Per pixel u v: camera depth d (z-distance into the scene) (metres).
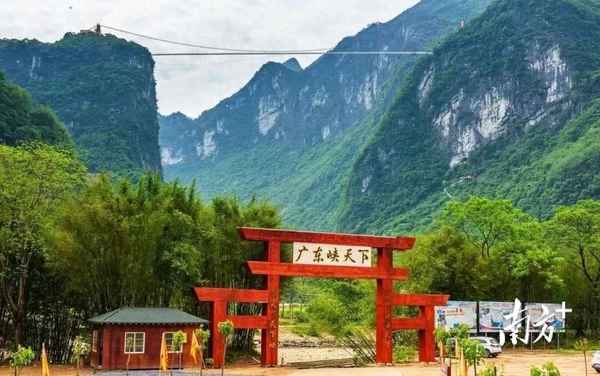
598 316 66.00
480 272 56.78
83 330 40.75
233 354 43.88
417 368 39.66
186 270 39.94
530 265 57.78
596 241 62.19
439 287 56.75
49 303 41.38
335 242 40.28
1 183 39.28
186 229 41.91
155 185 43.53
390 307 41.59
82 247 37.94
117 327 34.62
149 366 35.03
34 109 157.62
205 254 42.56
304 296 68.06
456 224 61.56
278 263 38.50
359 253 40.94
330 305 52.25
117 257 38.81
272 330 38.03
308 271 39.25
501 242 60.06
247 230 38.03
